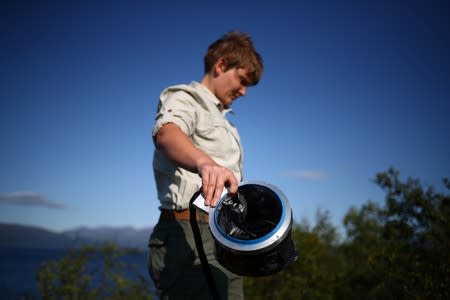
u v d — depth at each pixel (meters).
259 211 1.12
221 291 1.42
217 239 1.07
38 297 6.89
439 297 2.52
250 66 1.80
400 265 2.88
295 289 4.02
